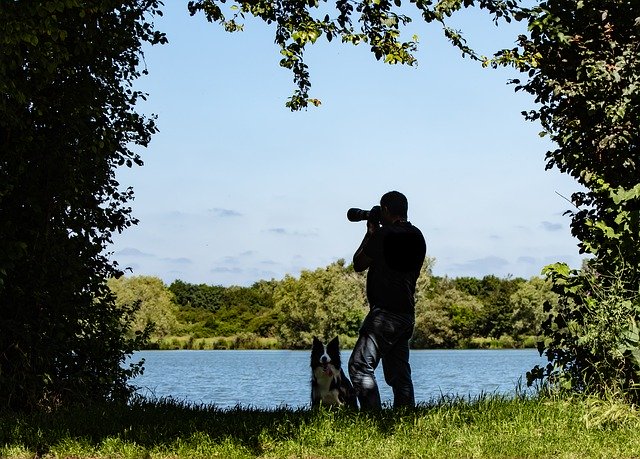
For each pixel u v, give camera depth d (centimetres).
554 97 975
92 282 1139
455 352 8594
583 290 869
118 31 1078
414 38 1191
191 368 5353
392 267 794
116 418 796
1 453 663
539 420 727
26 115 1009
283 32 1275
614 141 902
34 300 1032
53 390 1048
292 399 2656
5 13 796
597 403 763
